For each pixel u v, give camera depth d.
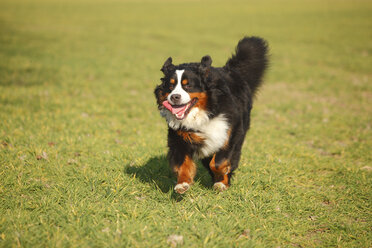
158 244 3.46
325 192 4.90
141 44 21.12
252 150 6.46
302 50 19.94
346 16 35.75
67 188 4.48
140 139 6.77
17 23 28.48
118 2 57.09
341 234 3.93
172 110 4.20
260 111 9.77
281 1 59.00
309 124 8.49
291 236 3.92
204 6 49.75
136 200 4.41
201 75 4.32
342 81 13.38
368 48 20.19
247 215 4.13
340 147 6.99
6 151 5.60
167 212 4.10
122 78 12.99
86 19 33.78
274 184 5.00
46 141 6.24
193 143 4.50
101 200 4.29
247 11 42.06
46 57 15.85
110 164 5.44
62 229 3.66
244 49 5.60
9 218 3.74
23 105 8.63
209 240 3.58
